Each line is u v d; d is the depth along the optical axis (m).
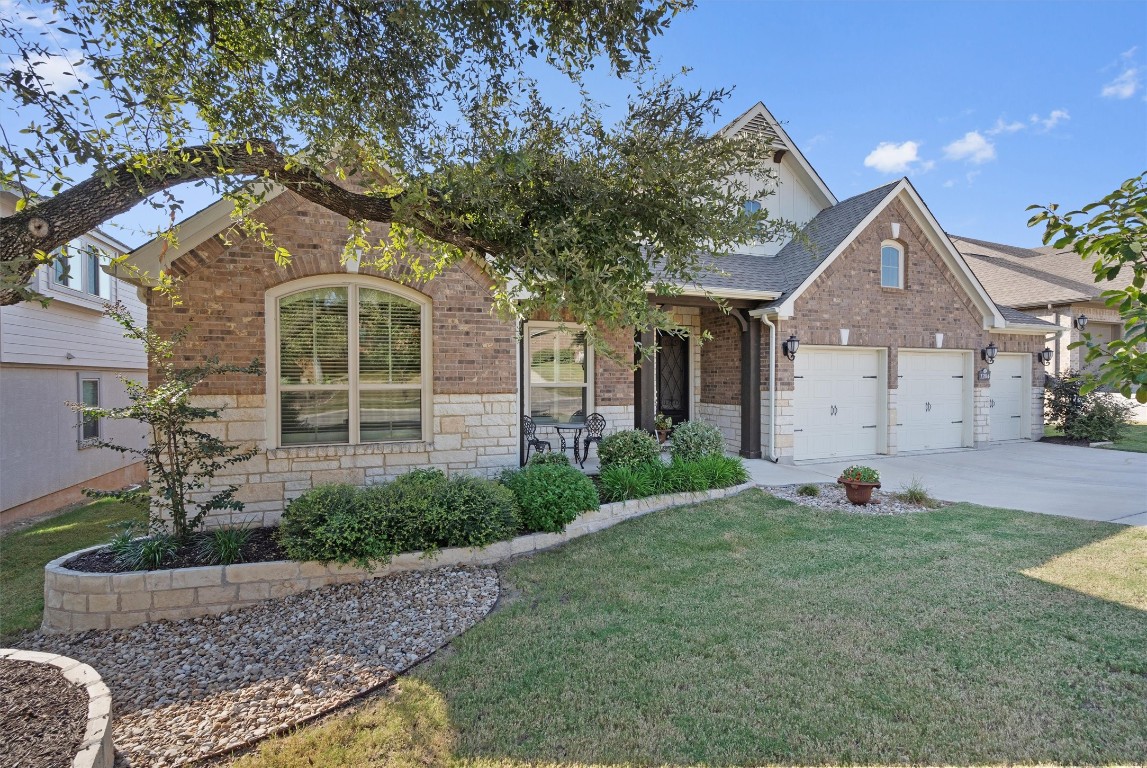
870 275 11.89
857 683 3.36
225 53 3.78
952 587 4.76
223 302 6.34
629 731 2.99
